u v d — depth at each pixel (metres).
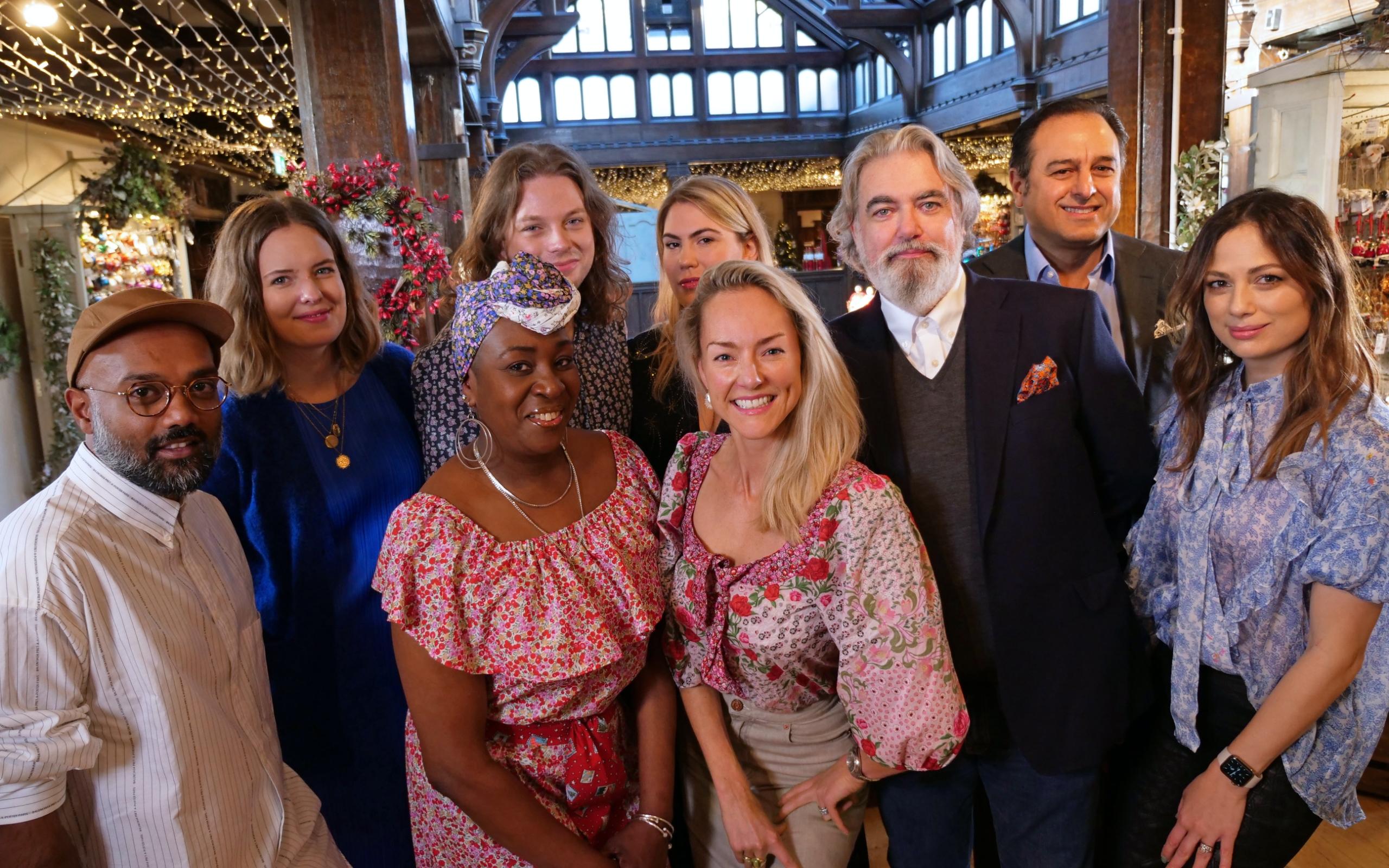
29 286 6.33
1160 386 2.19
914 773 1.59
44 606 1.00
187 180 9.13
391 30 3.33
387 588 1.24
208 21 5.89
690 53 16.20
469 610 1.23
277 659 1.68
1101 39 10.07
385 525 1.77
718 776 1.43
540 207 1.79
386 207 3.11
